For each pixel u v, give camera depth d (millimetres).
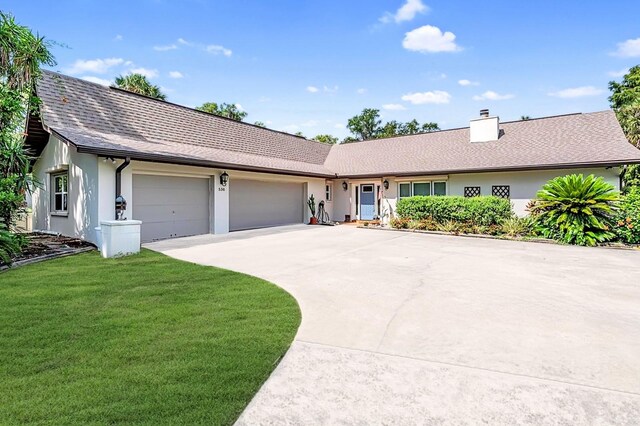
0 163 8453
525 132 17000
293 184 18094
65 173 11617
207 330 3922
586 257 8898
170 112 14477
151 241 11461
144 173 11234
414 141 20484
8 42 8828
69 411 2430
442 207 14852
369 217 19672
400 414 2502
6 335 3723
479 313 4590
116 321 4156
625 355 3406
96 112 11719
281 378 2961
